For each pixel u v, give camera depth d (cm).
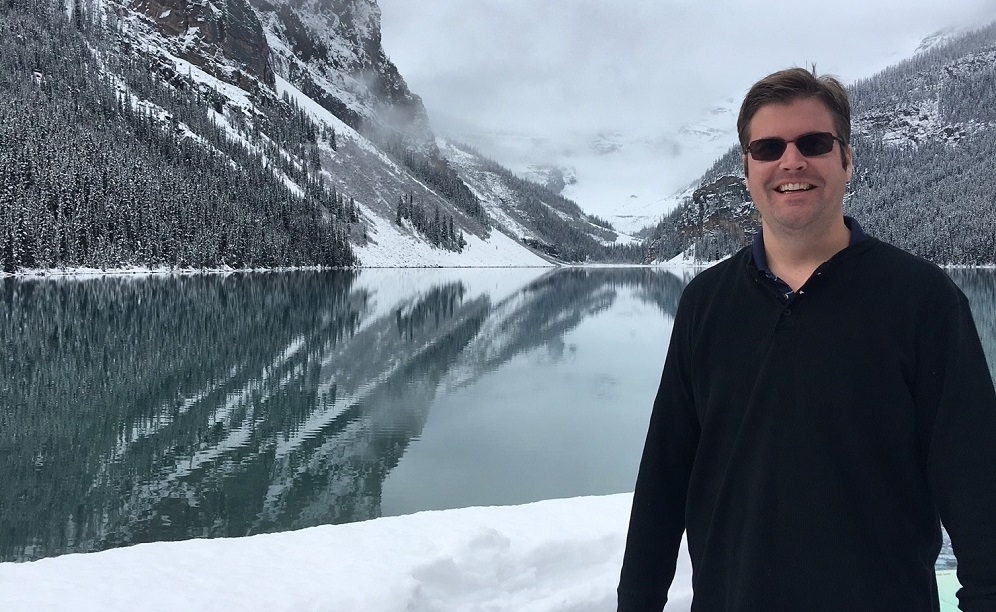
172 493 1155
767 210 193
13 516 1048
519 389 2066
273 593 435
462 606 438
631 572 220
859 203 17625
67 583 452
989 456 162
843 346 177
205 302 4475
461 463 1321
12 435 1478
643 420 1683
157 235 8369
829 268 183
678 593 461
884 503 172
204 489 1176
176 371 2214
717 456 200
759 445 185
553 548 512
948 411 167
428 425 1622
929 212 14438
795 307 185
